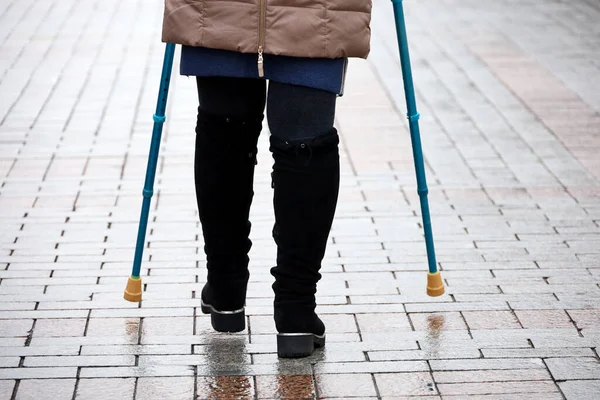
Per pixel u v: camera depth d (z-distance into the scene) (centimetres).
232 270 598
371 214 855
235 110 552
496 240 798
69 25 1603
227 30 518
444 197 903
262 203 873
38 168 962
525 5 1817
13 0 1792
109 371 571
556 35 1579
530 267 740
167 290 689
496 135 1091
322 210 551
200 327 631
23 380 559
